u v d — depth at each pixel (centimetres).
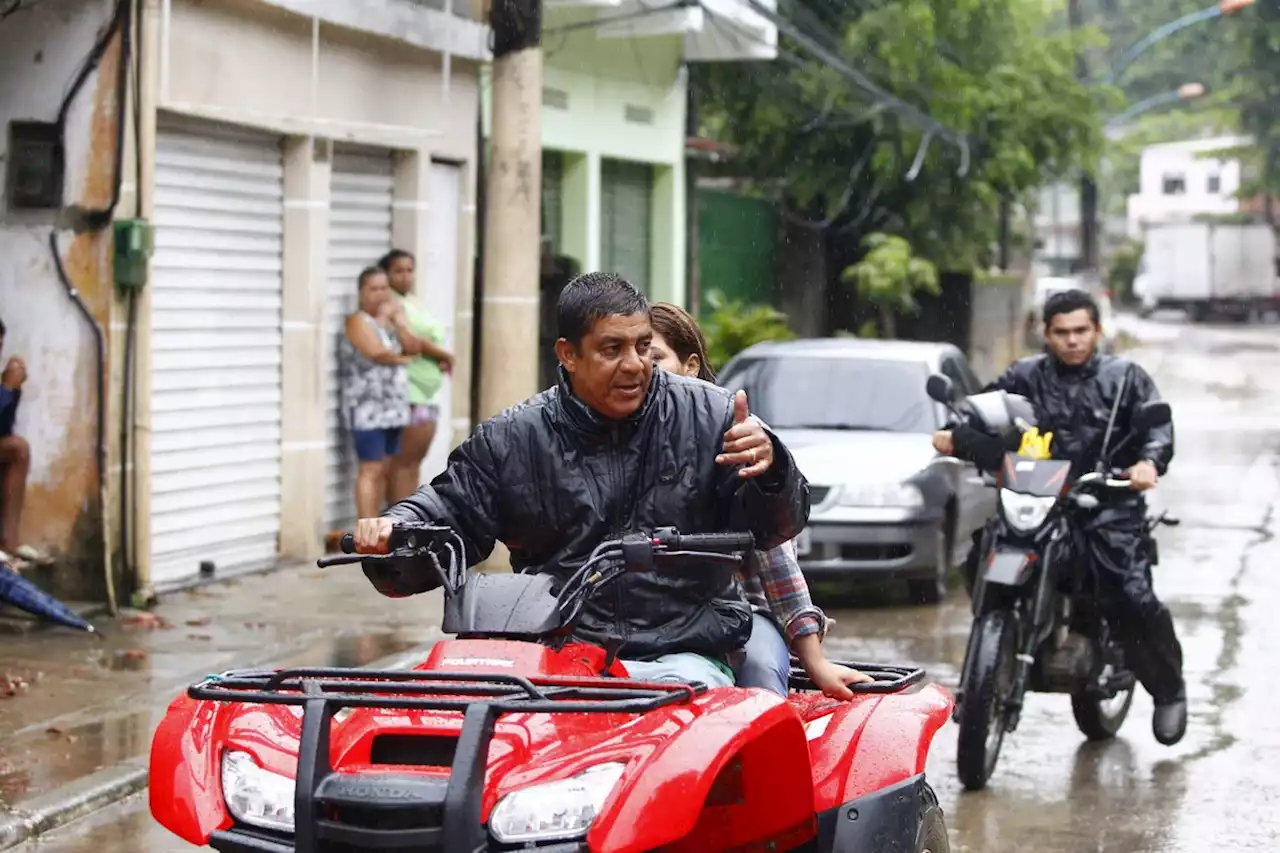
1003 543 792
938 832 500
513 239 1256
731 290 2706
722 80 2611
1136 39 5706
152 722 845
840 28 2617
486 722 397
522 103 1250
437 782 399
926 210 2770
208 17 1180
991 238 2955
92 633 1038
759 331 2261
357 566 1315
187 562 1225
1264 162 4947
